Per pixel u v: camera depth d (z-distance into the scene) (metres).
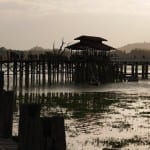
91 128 37.91
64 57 92.44
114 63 105.31
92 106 56.44
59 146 11.69
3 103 17.66
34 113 12.02
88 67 93.19
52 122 11.73
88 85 92.25
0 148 15.51
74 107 54.81
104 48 94.94
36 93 74.69
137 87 94.25
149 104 59.94
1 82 21.53
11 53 83.19
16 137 17.52
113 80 100.94
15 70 83.75
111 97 70.69
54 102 60.50
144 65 121.19
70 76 94.38
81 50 94.81
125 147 29.66
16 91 76.56
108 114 48.31
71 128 37.62
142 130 37.22
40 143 11.71
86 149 28.42
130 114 48.53
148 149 29.14
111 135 34.44
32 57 85.44
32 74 88.06
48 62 88.62
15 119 38.59
